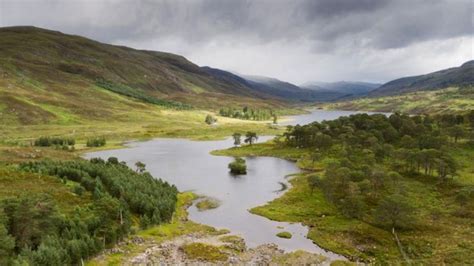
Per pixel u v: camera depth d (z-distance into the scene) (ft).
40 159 507.71
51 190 333.83
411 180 448.65
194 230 316.81
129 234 292.40
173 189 410.93
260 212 368.48
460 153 558.97
